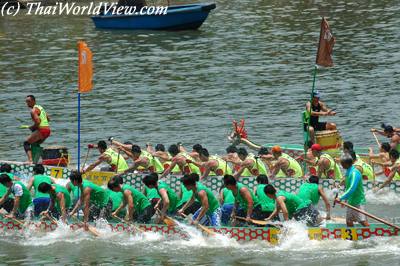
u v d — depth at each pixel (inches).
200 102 4165.8
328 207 2381.9
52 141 3540.8
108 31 6461.6
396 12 6737.2
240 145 3422.7
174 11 6318.9
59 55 5492.1
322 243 2292.1
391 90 4288.9
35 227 2452.0
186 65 5083.7
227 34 6136.8
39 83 4677.7
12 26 6820.9
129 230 2401.6
